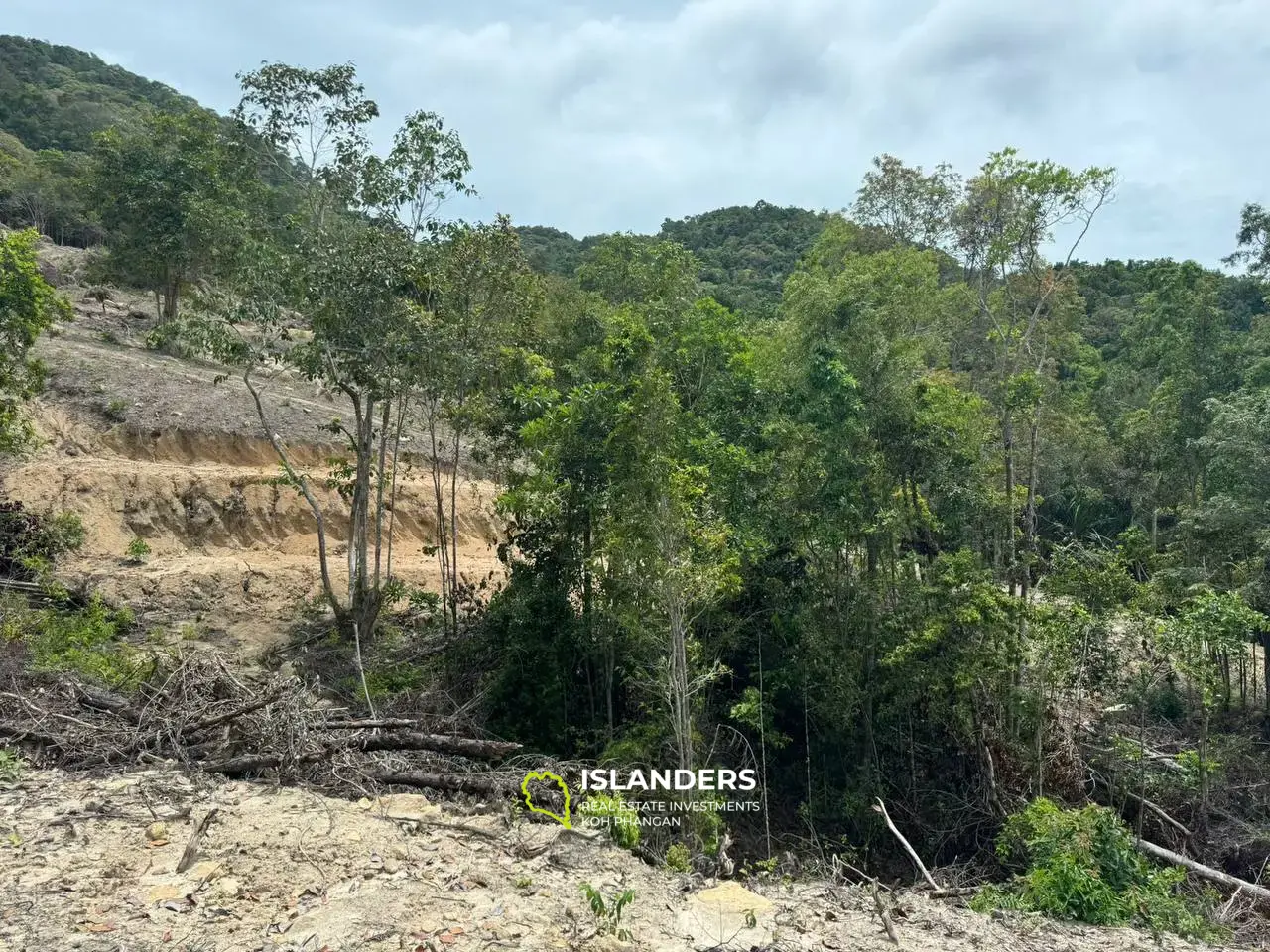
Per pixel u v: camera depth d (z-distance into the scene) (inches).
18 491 807.1
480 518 1095.0
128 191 1273.4
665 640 533.6
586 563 617.0
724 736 650.2
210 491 904.3
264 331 717.9
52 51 3853.3
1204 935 371.6
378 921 228.8
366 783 349.1
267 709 371.2
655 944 240.4
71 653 535.2
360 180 716.0
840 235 1032.2
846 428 650.2
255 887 243.3
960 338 1003.3
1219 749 719.7
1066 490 1360.7
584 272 1093.1
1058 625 620.1
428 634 766.5
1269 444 869.8
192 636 690.2
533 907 249.1
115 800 297.6
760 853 591.5
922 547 843.4
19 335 745.6
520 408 698.8
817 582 701.3
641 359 603.2
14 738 351.3
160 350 1268.5
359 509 740.0
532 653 621.0
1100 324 2033.7
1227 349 1152.2
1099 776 670.5
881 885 440.5
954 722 663.8
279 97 702.5
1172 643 628.4
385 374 693.9
